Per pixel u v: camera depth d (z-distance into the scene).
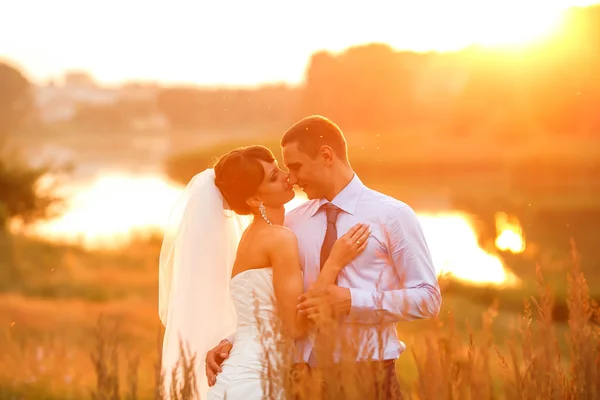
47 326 20.34
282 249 4.77
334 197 4.96
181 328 5.32
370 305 4.51
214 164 5.68
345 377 3.52
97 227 58.25
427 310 4.53
